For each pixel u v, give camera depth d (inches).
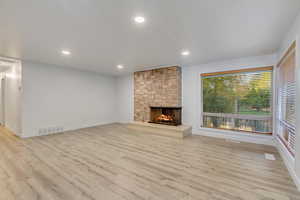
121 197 68.8
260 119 147.2
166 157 115.6
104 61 169.6
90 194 70.8
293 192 72.2
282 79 118.5
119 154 121.6
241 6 68.6
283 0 64.3
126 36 102.3
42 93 181.5
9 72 202.2
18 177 85.9
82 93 225.0
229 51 133.4
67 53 139.9
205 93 182.5
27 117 170.1
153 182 81.3
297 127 78.6
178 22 83.5
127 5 67.9
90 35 100.5
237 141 155.9
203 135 181.0
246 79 154.3
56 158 113.1
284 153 105.4
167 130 179.6
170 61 169.5
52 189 74.6
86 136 177.5
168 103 198.2
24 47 122.6
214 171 93.5
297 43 78.6
